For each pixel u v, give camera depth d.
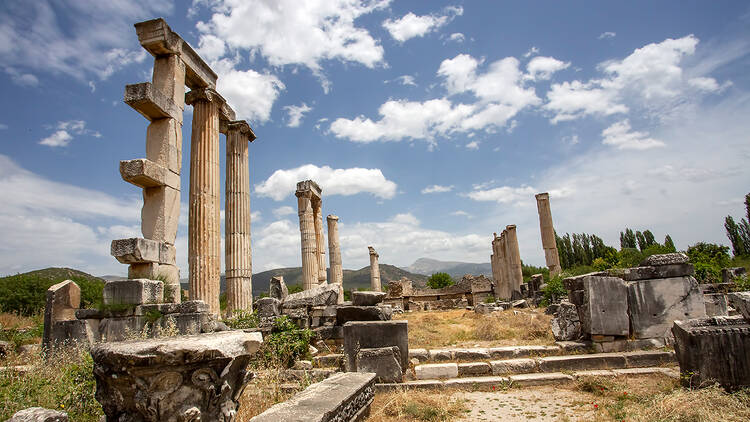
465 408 6.96
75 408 6.00
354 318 10.49
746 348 6.45
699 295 9.54
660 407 5.91
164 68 12.15
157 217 10.95
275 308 10.74
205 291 12.77
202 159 13.67
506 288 39.16
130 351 3.78
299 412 4.91
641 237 61.53
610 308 9.59
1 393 6.33
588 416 6.30
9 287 24.89
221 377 4.06
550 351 9.58
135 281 9.29
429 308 38.66
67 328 9.08
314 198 26.42
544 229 30.92
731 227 55.50
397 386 8.02
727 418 5.48
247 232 16.12
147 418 3.79
